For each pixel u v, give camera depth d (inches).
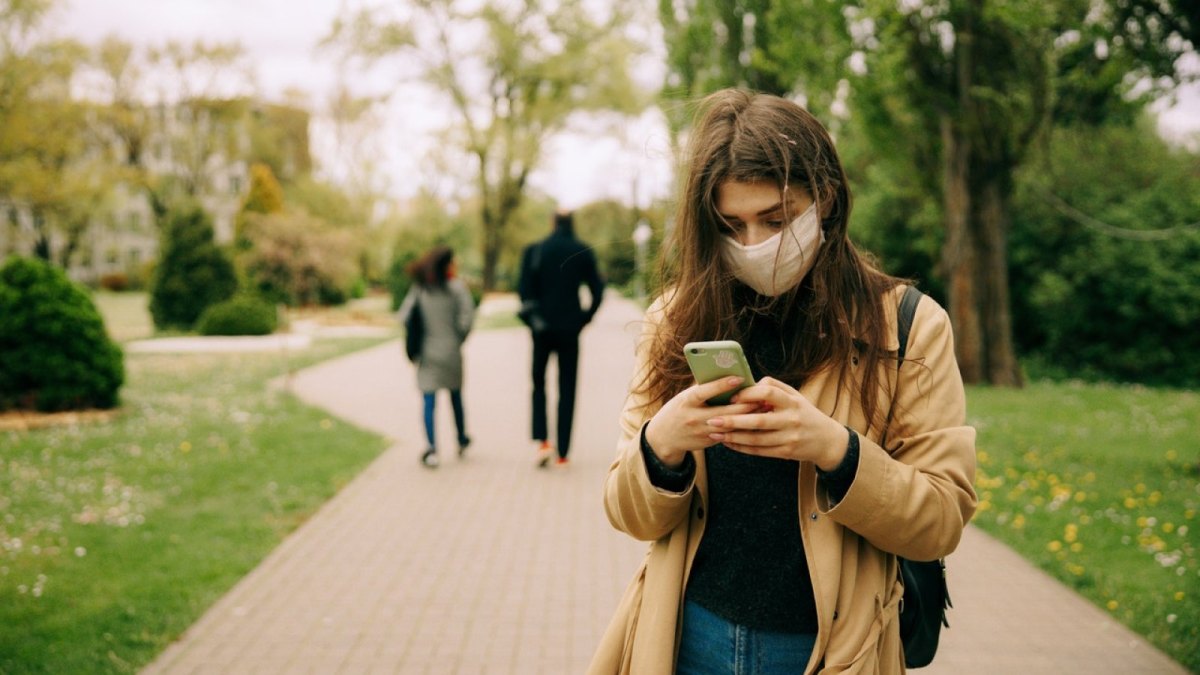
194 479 282.0
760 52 551.5
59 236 1790.1
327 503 258.2
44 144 1295.5
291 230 1176.8
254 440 348.8
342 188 1907.0
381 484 282.0
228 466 301.4
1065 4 367.2
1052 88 500.1
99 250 2600.9
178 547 212.2
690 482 58.1
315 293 1279.5
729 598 60.3
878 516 53.1
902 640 64.9
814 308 58.2
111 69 1701.5
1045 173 723.4
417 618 171.3
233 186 2279.8
